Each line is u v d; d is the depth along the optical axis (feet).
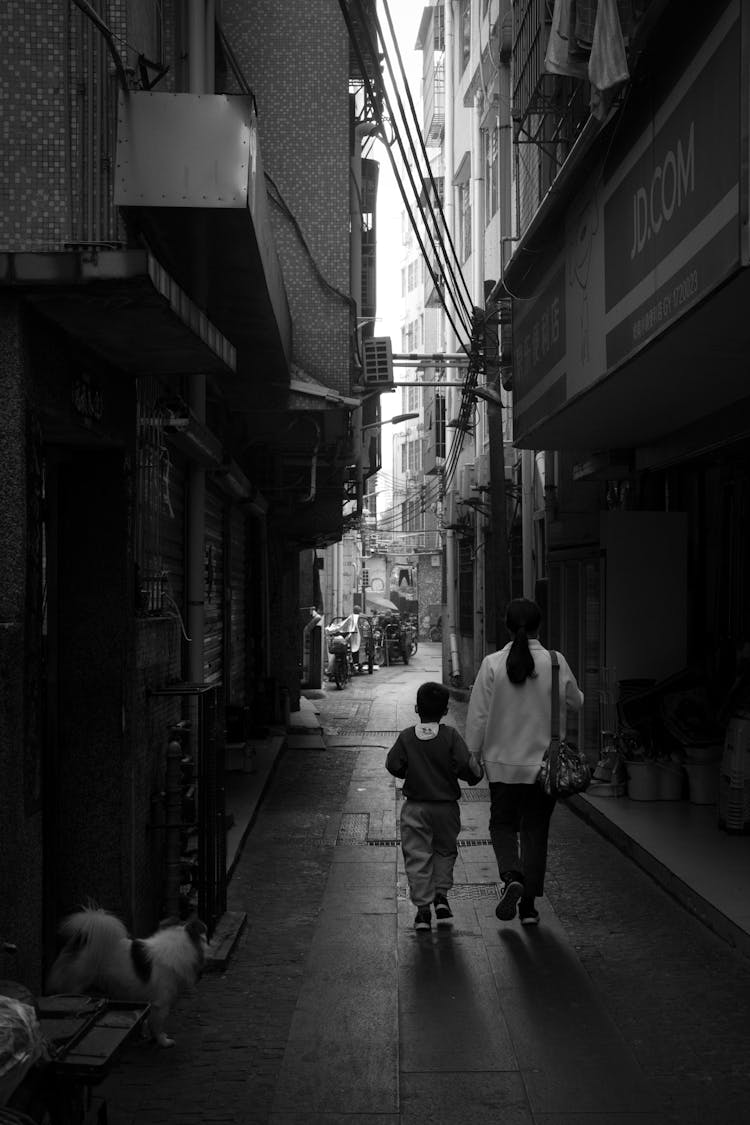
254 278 22.68
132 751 18.21
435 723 22.30
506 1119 13.35
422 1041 15.84
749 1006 17.16
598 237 26.23
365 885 25.52
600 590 34.71
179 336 15.98
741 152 16.70
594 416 31.68
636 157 22.97
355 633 104.01
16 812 13.66
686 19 19.49
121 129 15.14
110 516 18.16
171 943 15.58
